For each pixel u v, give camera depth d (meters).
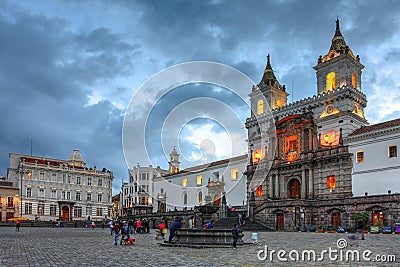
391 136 63.41
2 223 92.00
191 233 33.06
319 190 72.56
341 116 72.44
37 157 123.81
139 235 53.34
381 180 63.50
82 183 124.56
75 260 22.22
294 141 79.94
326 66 78.44
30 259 22.48
